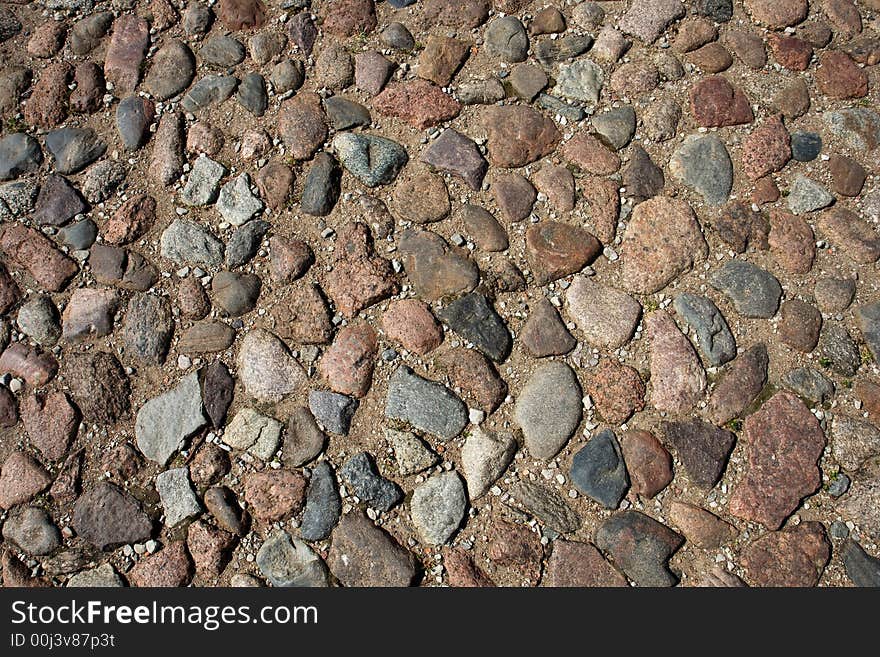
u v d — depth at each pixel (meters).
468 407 1.94
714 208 2.10
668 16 2.25
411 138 2.14
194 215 2.08
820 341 2.00
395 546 1.86
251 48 2.22
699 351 1.98
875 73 2.23
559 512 1.89
